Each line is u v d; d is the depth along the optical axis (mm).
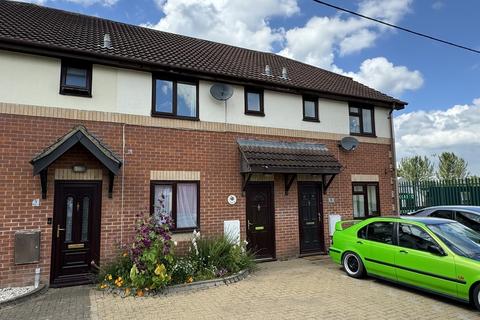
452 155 36000
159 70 8852
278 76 11680
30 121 7473
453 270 5762
